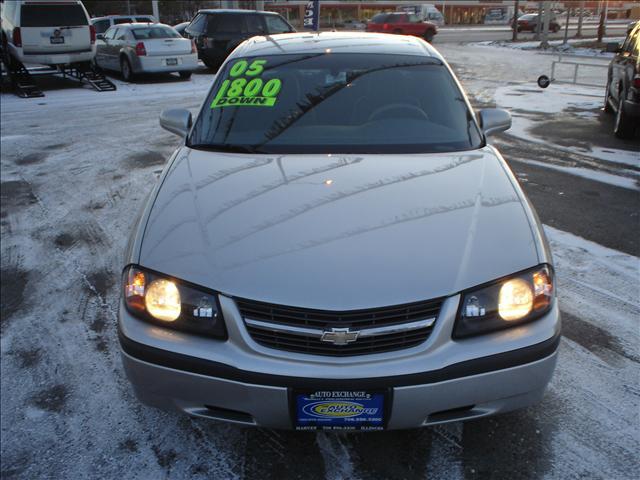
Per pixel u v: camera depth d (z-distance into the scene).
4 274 4.00
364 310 1.89
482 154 2.85
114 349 3.07
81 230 4.78
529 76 15.27
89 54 13.15
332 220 2.21
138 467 2.26
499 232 2.17
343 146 2.90
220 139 3.02
